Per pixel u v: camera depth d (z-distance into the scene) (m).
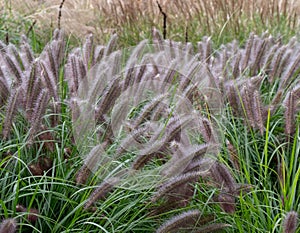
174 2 6.76
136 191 3.00
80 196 2.97
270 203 2.97
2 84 3.42
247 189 3.03
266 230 2.87
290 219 2.52
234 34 6.55
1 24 6.30
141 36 6.63
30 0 7.10
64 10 6.79
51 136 3.31
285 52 4.36
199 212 2.59
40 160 3.29
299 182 3.17
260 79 3.90
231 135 3.40
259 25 6.76
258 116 3.38
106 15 6.90
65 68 4.00
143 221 2.81
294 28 6.51
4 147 3.24
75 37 6.30
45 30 6.53
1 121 3.47
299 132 3.60
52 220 2.87
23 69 4.33
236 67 4.26
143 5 6.80
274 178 3.58
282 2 6.55
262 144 3.73
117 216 2.81
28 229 2.91
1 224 2.37
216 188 2.96
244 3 6.77
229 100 3.69
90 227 2.92
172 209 2.87
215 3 6.65
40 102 3.07
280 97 3.72
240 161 3.24
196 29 6.73
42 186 3.09
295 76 4.43
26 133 3.41
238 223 2.79
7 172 2.93
